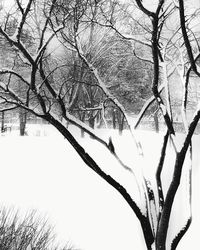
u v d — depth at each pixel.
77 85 14.59
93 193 7.98
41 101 3.92
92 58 13.29
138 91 20.12
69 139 3.99
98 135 4.30
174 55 5.35
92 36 12.73
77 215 6.86
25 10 3.75
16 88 14.55
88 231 6.30
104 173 4.00
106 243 5.97
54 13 4.15
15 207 6.86
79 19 4.55
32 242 4.98
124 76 18.44
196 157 9.56
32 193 7.76
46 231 5.75
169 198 3.79
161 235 3.82
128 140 12.95
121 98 21.23
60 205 7.22
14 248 4.68
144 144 12.21
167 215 3.80
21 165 9.96
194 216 6.91
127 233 6.42
